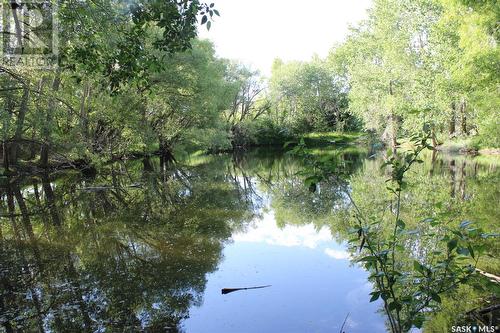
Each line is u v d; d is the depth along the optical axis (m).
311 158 3.53
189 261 7.62
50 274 6.92
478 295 5.01
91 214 11.95
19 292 6.14
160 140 30.44
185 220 11.20
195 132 31.20
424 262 5.96
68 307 5.66
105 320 5.27
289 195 15.37
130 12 5.09
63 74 13.62
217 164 28.83
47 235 9.55
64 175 19.81
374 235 3.74
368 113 31.92
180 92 23.94
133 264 7.41
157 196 15.13
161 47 5.24
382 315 5.19
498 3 15.03
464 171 18.20
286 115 47.22
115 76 5.59
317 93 47.09
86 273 6.99
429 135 3.51
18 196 14.77
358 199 12.84
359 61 33.69
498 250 6.39
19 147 20.75
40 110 16.42
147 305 5.73
